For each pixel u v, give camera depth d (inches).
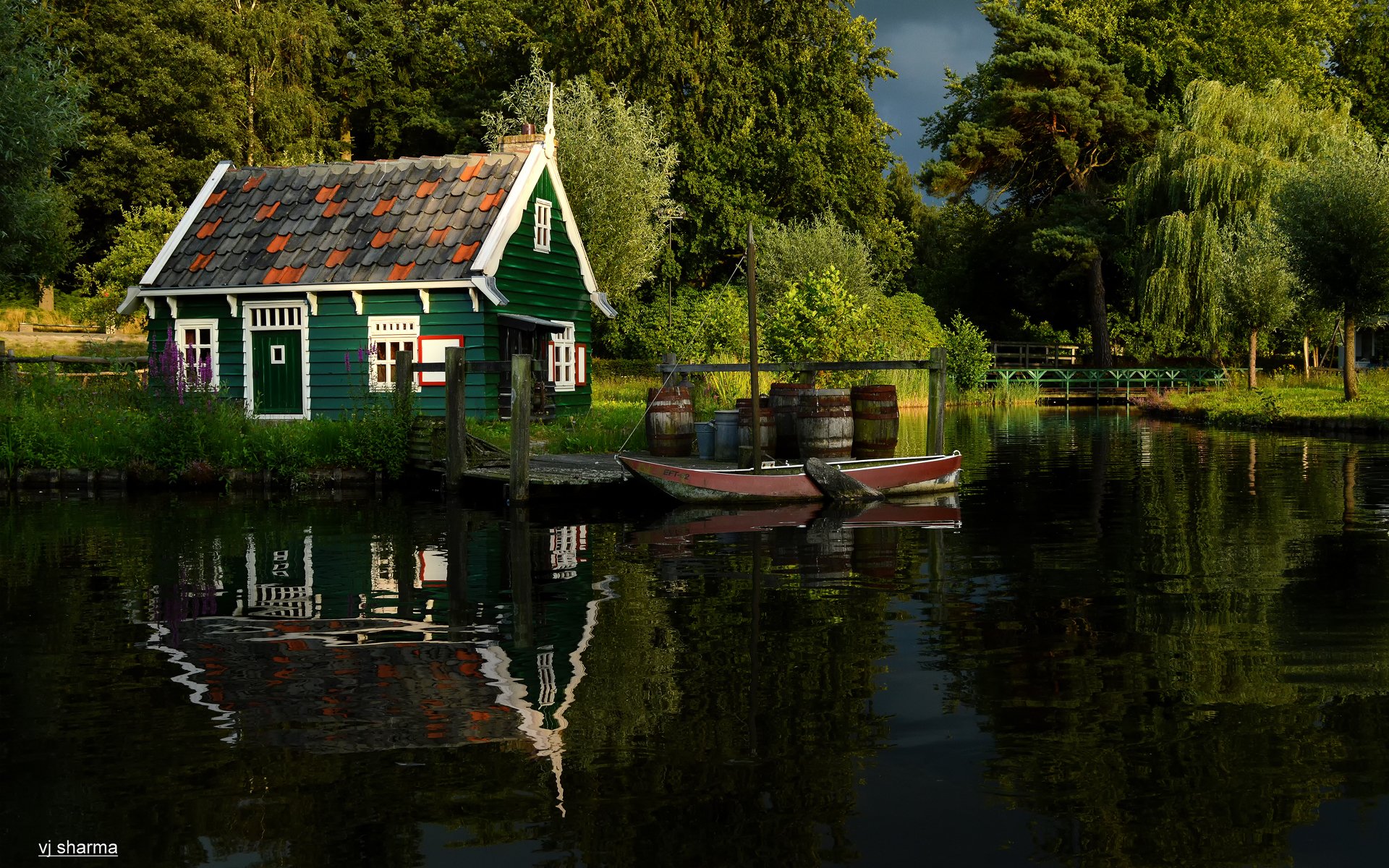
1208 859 145.6
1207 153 1715.1
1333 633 263.9
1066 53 1924.2
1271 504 520.7
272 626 281.3
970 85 2335.1
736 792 168.1
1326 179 1202.0
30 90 818.8
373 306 901.8
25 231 892.0
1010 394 1895.9
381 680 229.0
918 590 321.7
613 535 450.3
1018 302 2390.5
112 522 505.0
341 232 932.0
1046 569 358.0
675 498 560.7
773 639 262.5
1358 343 1948.8
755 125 1983.3
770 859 146.4
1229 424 1234.6
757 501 562.9
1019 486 628.1
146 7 1935.3
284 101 2065.7
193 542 434.9
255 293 913.5
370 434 664.4
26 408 697.0
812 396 602.2
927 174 2034.9
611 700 213.2
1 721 203.5
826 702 211.3
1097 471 710.5
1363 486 593.3
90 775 176.4
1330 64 2367.1
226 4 2070.6
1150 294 1723.7
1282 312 1510.8
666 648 254.1
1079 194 2033.7
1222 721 198.1
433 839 152.8
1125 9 2096.5
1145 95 2063.2
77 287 2074.3
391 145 2405.3
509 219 908.6
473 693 218.8
